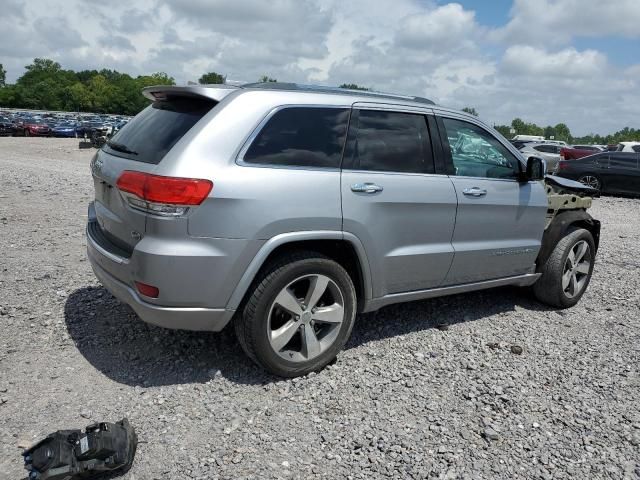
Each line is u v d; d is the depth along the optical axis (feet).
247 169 11.03
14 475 8.77
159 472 9.04
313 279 11.95
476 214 14.66
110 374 11.96
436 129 14.14
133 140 12.17
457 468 9.51
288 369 11.94
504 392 12.11
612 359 14.10
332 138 12.26
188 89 11.60
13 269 18.29
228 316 11.29
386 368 12.89
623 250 27.35
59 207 30.17
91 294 16.29
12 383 11.34
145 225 10.70
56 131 152.56
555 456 10.01
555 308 17.72
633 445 10.45
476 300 18.08
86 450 8.54
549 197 17.01
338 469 9.35
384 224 12.79
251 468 9.23
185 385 11.69
